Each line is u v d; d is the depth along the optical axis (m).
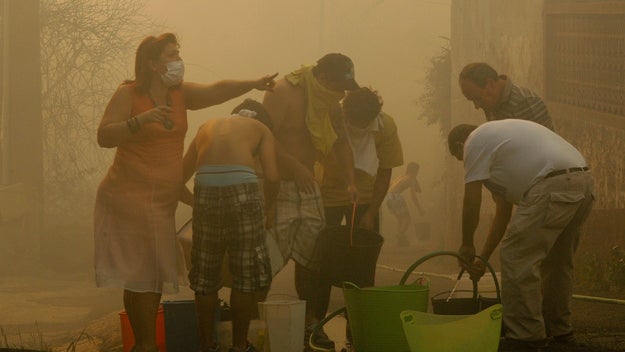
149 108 7.47
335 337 9.02
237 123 7.93
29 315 12.73
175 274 7.48
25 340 10.58
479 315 6.69
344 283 7.59
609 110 13.23
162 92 7.57
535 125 8.12
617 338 8.56
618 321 9.48
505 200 8.13
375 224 9.24
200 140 7.88
